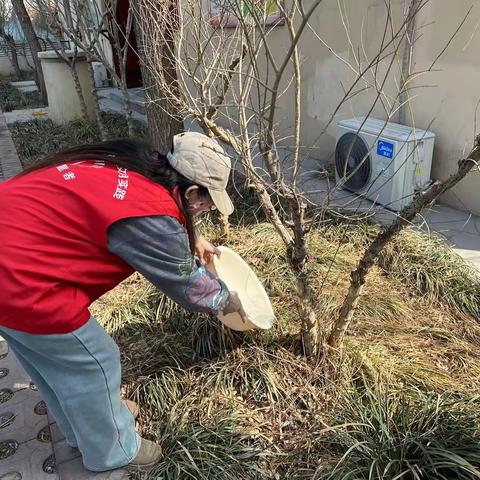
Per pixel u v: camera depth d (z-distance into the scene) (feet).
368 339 9.07
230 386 8.07
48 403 6.81
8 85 45.42
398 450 6.43
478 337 9.27
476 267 11.34
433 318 9.81
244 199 14.55
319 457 6.82
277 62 19.04
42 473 7.11
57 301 5.21
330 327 9.00
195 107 8.95
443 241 12.13
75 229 5.10
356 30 15.65
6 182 5.49
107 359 5.97
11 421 8.05
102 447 6.56
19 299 5.03
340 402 7.61
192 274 5.60
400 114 14.87
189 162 5.25
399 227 6.66
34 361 5.88
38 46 34.68
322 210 7.17
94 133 24.25
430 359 8.64
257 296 8.53
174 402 7.95
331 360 8.19
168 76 11.92
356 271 7.36
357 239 12.21
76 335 5.51
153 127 14.14
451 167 14.01
